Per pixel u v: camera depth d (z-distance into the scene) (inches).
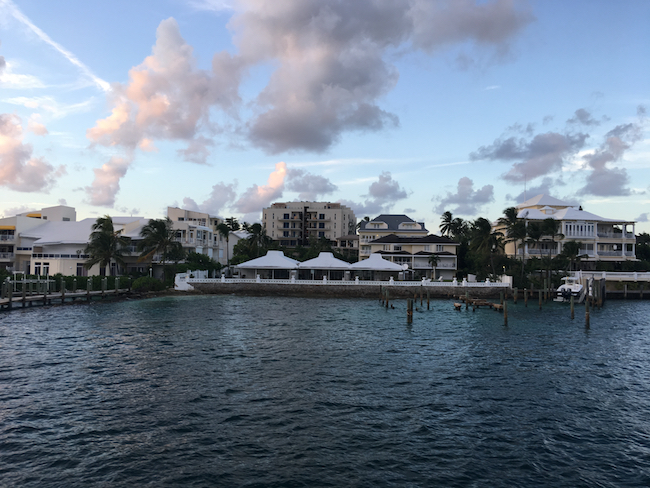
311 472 542.9
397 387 881.5
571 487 521.0
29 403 763.4
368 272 3356.3
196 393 825.5
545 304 2586.1
